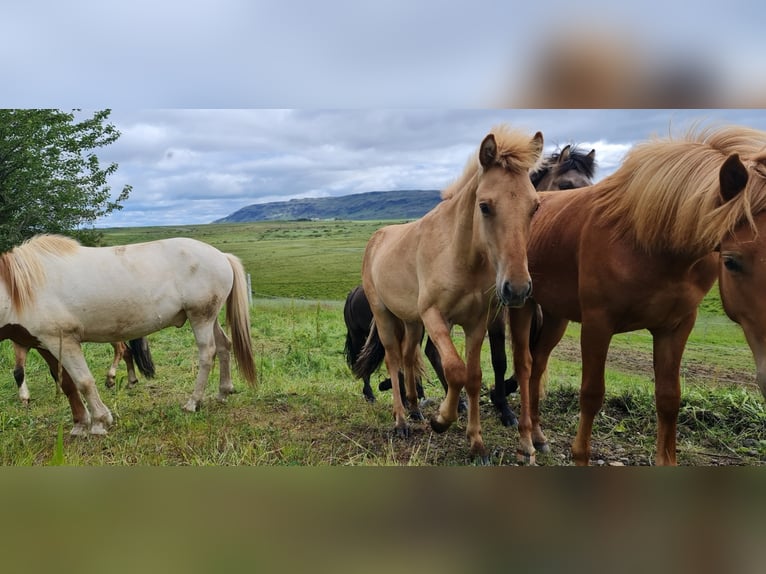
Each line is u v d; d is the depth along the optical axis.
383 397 5.58
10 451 3.79
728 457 3.70
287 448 3.79
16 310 4.16
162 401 5.29
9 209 9.71
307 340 8.16
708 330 8.90
